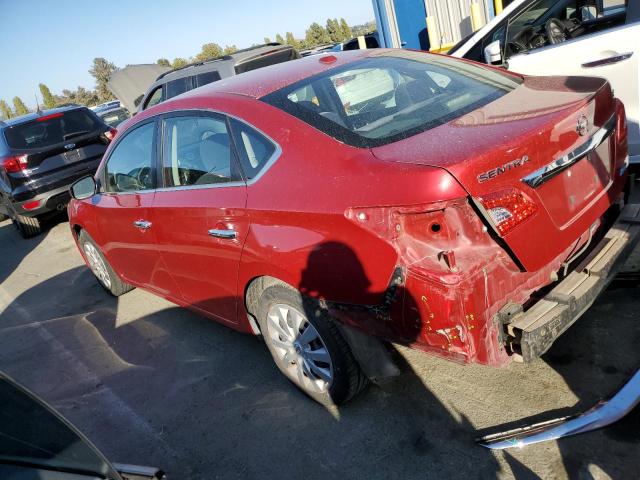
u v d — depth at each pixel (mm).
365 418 2717
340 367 2590
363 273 2186
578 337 2861
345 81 2848
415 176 1971
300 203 2365
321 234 2297
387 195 2037
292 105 2688
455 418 2559
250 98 2828
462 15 10055
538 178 2078
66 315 5047
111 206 3988
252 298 2984
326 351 2641
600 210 2430
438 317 1987
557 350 2816
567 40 4180
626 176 2736
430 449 2422
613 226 2584
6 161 7844
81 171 8258
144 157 3602
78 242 5156
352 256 2199
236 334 3887
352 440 2598
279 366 3018
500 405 2561
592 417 2223
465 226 1963
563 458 2193
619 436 2225
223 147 2865
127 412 3287
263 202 2555
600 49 3891
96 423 3244
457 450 2377
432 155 2053
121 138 3943
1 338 4891
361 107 2631
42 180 7973
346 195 2186
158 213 3367
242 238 2713
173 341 4023
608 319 2934
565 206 2225
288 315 2768
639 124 3824
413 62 3119
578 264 2377
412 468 2348
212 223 2898
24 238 8789
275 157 2566
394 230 2043
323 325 2539
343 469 2443
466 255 1972
